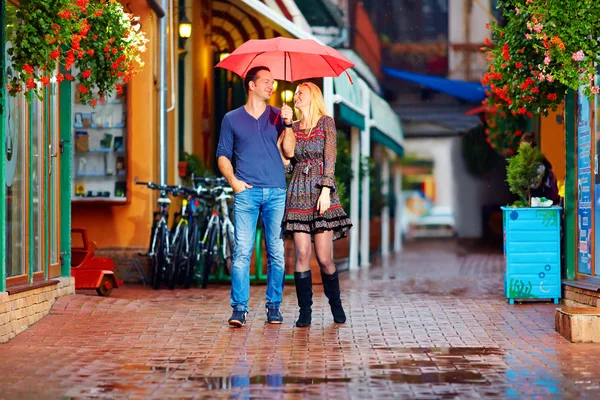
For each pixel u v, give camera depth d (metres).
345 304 12.34
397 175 34.75
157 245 14.46
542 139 16.20
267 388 7.02
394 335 9.60
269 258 10.54
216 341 9.25
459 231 43.88
